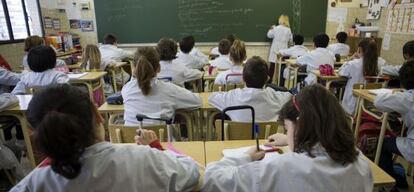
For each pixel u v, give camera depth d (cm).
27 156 250
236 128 178
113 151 84
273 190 89
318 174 85
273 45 607
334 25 625
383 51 523
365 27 543
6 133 269
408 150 213
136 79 207
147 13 617
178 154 119
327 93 93
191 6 613
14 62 507
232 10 615
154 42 631
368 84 304
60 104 75
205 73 367
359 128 272
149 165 88
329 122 88
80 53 583
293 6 612
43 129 70
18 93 277
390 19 504
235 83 286
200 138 256
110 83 471
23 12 546
